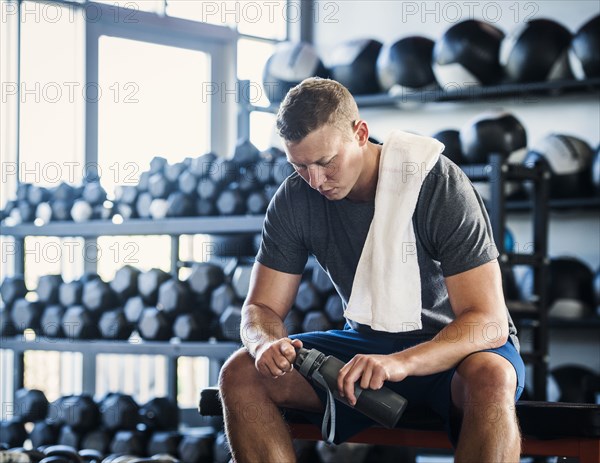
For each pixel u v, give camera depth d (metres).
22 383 4.33
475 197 2.07
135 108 5.21
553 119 5.02
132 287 4.23
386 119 5.46
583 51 4.46
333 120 1.97
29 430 4.57
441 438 2.12
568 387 4.60
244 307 2.21
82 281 4.33
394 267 2.07
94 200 4.29
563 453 2.06
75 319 4.18
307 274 4.08
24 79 4.84
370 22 5.62
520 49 4.50
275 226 2.22
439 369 1.92
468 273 2.00
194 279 4.11
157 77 5.31
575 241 4.97
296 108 1.97
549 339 5.04
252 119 5.59
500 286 2.03
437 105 5.31
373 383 1.86
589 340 4.93
